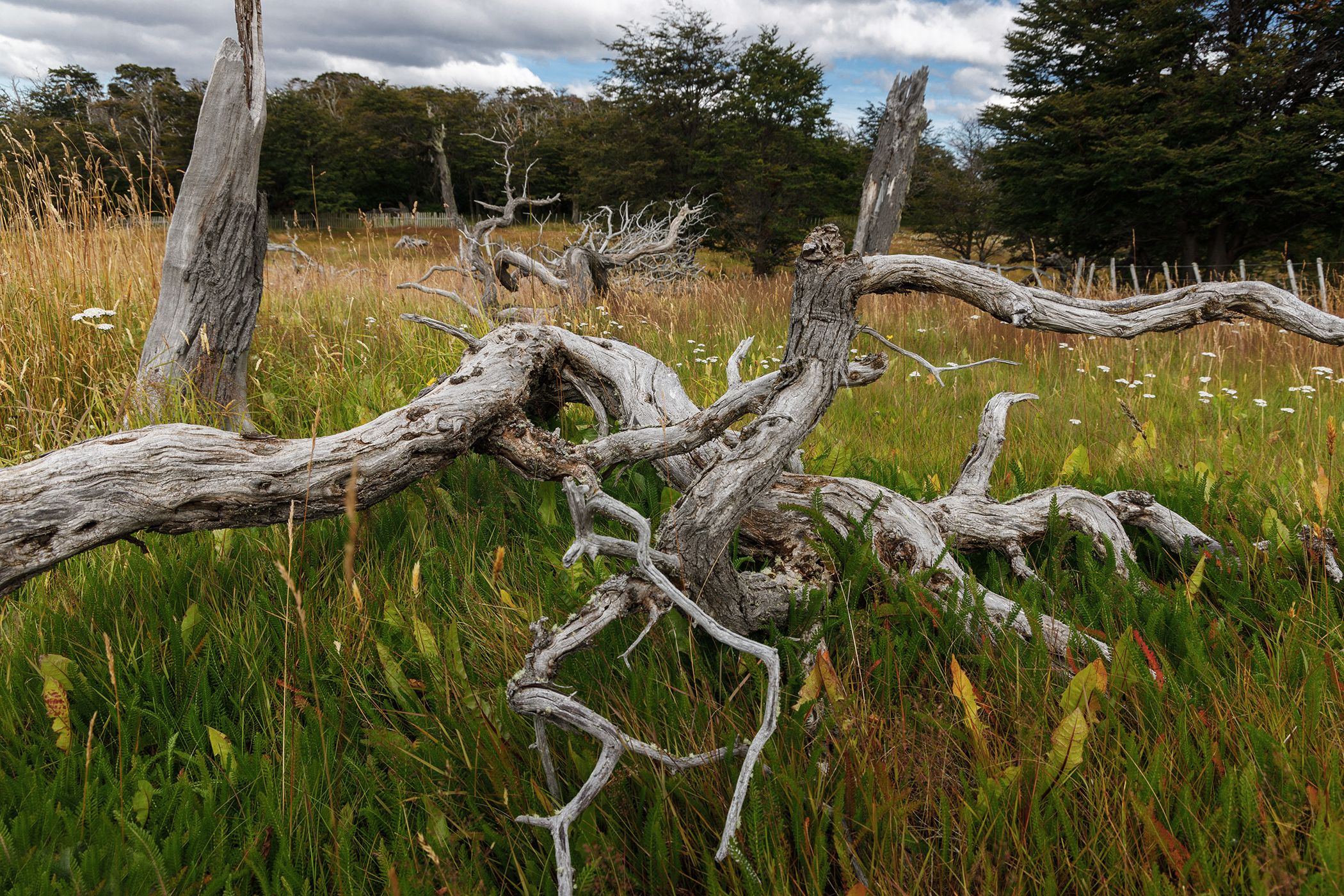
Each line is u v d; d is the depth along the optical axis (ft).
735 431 9.24
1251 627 7.07
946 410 15.84
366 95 192.03
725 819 4.85
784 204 96.84
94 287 14.16
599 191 111.14
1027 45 68.13
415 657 6.46
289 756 5.37
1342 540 8.38
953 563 7.25
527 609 6.98
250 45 11.25
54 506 5.17
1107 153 58.29
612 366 9.60
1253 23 63.57
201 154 10.99
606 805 5.08
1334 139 53.52
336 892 4.57
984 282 7.19
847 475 10.36
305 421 11.97
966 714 5.23
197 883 4.43
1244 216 57.98
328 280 25.29
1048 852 4.42
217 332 11.50
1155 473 10.87
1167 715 5.64
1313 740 5.21
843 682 5.91
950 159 93.04
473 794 5.17
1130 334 7.30
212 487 5.85
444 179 189.26
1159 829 4.33
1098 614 7.11
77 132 16.53
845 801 4.84
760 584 7.09
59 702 5.24
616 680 6.35
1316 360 19.51
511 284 28.17
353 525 4.87
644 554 4.83
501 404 7.48
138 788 4.87
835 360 6.95
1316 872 4.11
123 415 9.71
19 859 4.42
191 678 6.14
